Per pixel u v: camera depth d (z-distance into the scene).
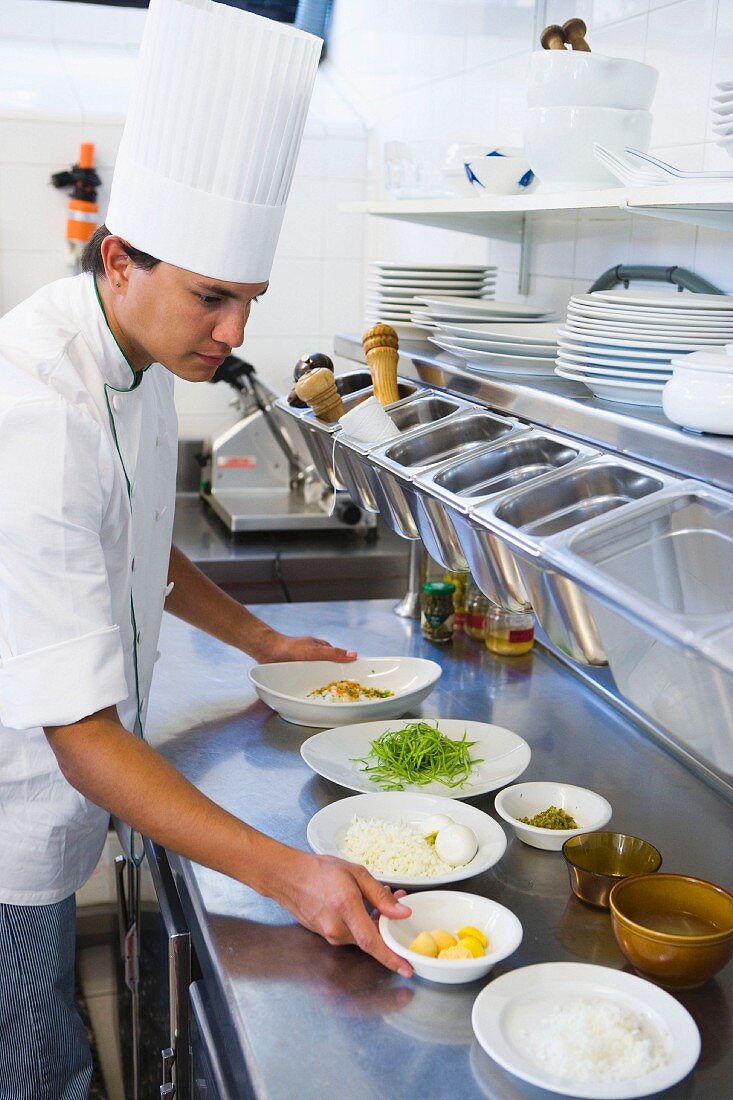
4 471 1.11
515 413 1.47
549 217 2.03
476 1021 0.93
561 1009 0.97
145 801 1.11
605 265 1.83
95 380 1.26
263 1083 0.91
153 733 1.59
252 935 1.12
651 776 1.49
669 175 1.15
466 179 1.79
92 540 1.16
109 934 2.22
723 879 1.23
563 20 1.93
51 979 1.46
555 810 1.33
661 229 1.65
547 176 1.43
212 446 2.93
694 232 1.56
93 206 2.95
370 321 2.21
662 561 0.99
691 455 1.08
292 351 3.26
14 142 2.91
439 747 1.44
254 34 1.14
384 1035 0.98
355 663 1.76
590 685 1.79
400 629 2.06
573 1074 0.88
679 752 1.54
